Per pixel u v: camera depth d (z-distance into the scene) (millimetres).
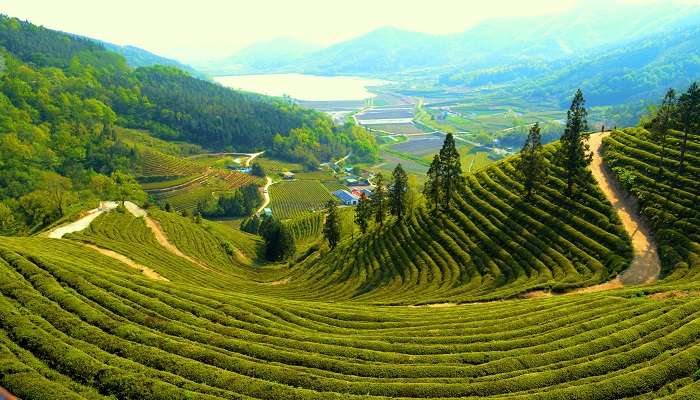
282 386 33094
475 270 75125
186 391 31438
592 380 33438
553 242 75062
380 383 34500
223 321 45438
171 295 50625
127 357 35562
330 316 51750
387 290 76438
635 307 44656
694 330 37562
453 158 96125
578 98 82500
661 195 76125
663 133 87250
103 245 84562
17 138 181250
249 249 131625
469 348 41000
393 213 106250
